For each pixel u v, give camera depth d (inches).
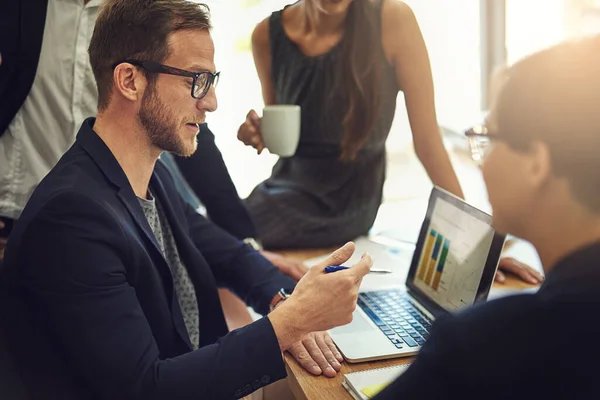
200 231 70.4
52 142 78.1
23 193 78.7
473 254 55.6
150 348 47.5
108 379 46.0
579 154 28.8
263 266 68.0
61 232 46.7
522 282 63.1
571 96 28.8
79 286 46.3
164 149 54.8
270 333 48.6
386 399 31.1
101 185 51.1
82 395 47.9
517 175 31.1
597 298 28.1
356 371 50.0
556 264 30.1
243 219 80.7
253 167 104.4
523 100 30.4
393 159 106.1
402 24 75.2
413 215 87.9
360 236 80.8
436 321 31.9
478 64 112.3
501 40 109.9
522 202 31.4
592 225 29.5
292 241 79.9
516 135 30.8
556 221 30.3
